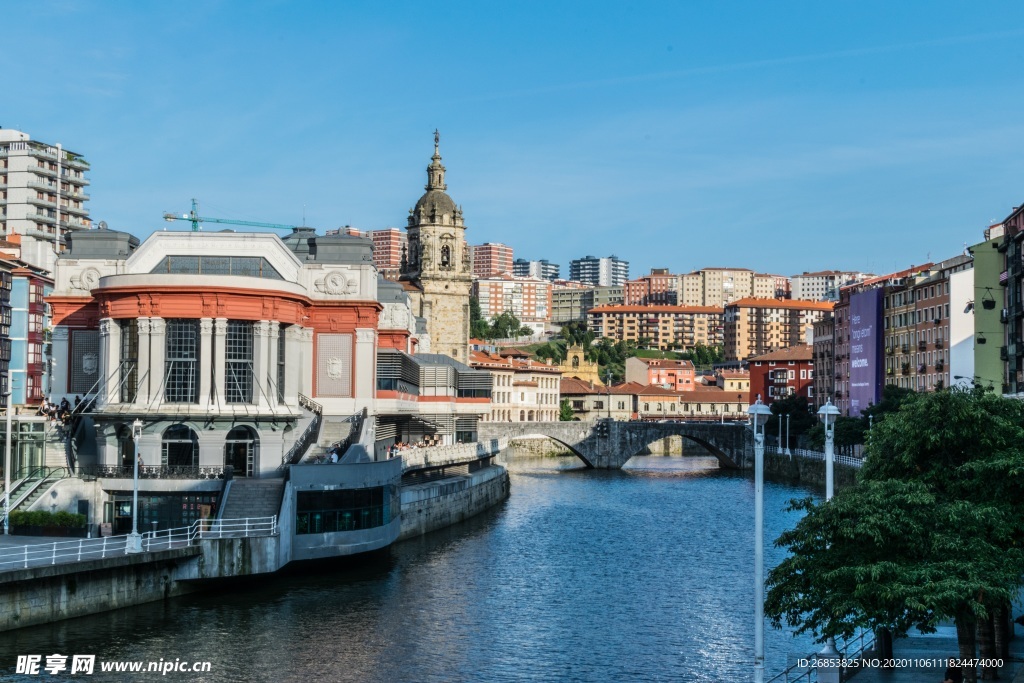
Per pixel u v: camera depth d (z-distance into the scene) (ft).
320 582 254.88
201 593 236.22
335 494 258.98
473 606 237.86
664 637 214.90
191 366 274.77
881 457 181.37
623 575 278.05
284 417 276.82
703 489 522.47
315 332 311.68
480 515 407.44
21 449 268.41
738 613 236.43
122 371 278.67
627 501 462.60
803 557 158.71
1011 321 381.81
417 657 196.75
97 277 308.19
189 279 271.69
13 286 458.50
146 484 253.85
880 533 151.53
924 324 571.28
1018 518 165.37
